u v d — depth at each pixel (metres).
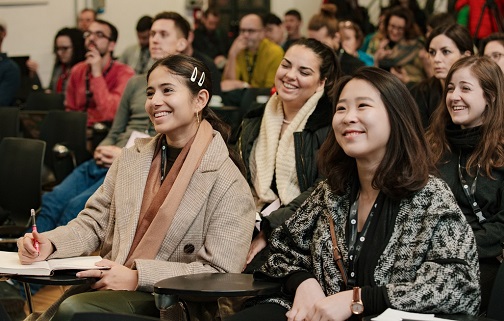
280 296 2.34
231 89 6.08
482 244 2.88
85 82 5.79
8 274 2.40
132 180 2.67
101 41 5.73
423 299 2.04
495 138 3.02
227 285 2.20
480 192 2.99
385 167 2.21
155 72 2.67
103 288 2.43
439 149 3.12
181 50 4.57
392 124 2.22
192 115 2.67
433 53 4.10
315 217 2.39
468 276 2.07
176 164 2.64
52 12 8.49
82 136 5.18
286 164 3.24
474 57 3.14
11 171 4.13
